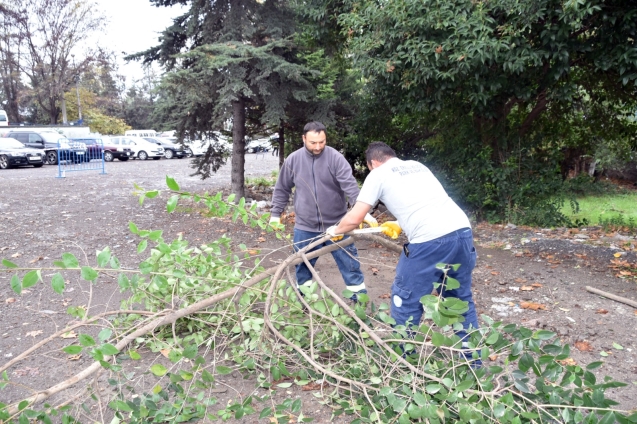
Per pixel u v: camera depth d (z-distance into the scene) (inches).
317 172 164.2
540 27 283.9
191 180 672.4
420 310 129.0
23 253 268.7
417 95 331.6
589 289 201.3
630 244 278.5
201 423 114.0
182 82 367.9
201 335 139.3
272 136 504.4
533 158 371.2
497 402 95.4
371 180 128.3
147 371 128.2
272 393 125.8
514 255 267.4
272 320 134.6
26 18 1386.6
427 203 123.6
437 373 110.4
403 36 306.8
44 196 490.3
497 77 309.3
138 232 113.4
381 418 105.7
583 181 396.5
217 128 418.0
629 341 155.8
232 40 385.7
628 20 258.8
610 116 388.8
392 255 265.1
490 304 190.7
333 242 158.6
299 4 408.8
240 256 266.1
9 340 160.6
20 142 917.8
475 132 382.9
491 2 276.7
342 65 452.4
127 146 1143.6
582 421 93.8
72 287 211.6
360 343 121.8
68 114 1658.5
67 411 112.4
